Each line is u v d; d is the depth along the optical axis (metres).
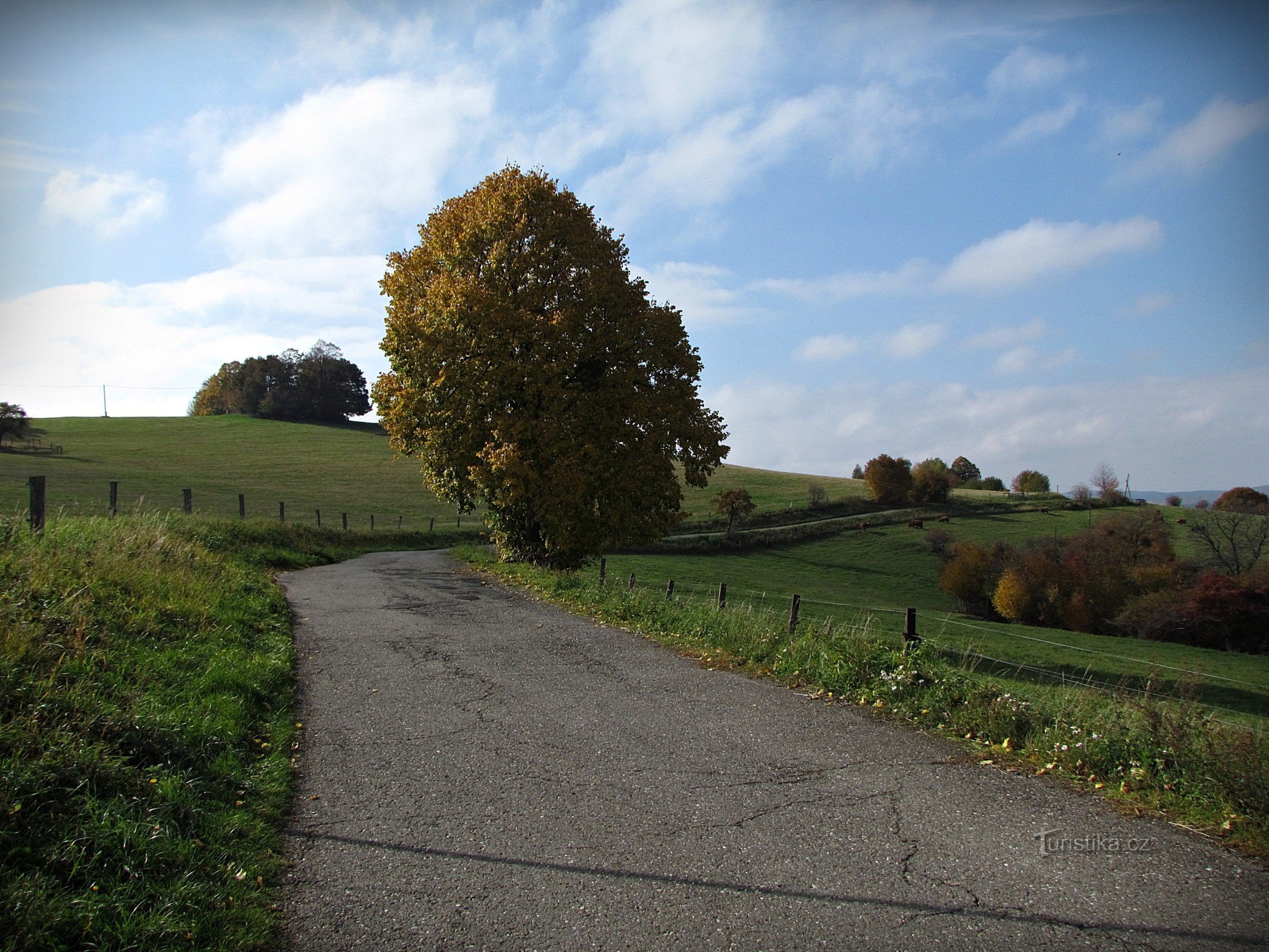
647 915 4.04
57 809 4.35
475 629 12.32
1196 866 4.52
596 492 20.55
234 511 49.53
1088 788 5.73
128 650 7.34
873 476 79.56
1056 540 62.66
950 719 7.32
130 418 104.81
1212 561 55.16
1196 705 6.56
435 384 19.88
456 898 4.21
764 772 6.08
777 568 53.97
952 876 4.42
